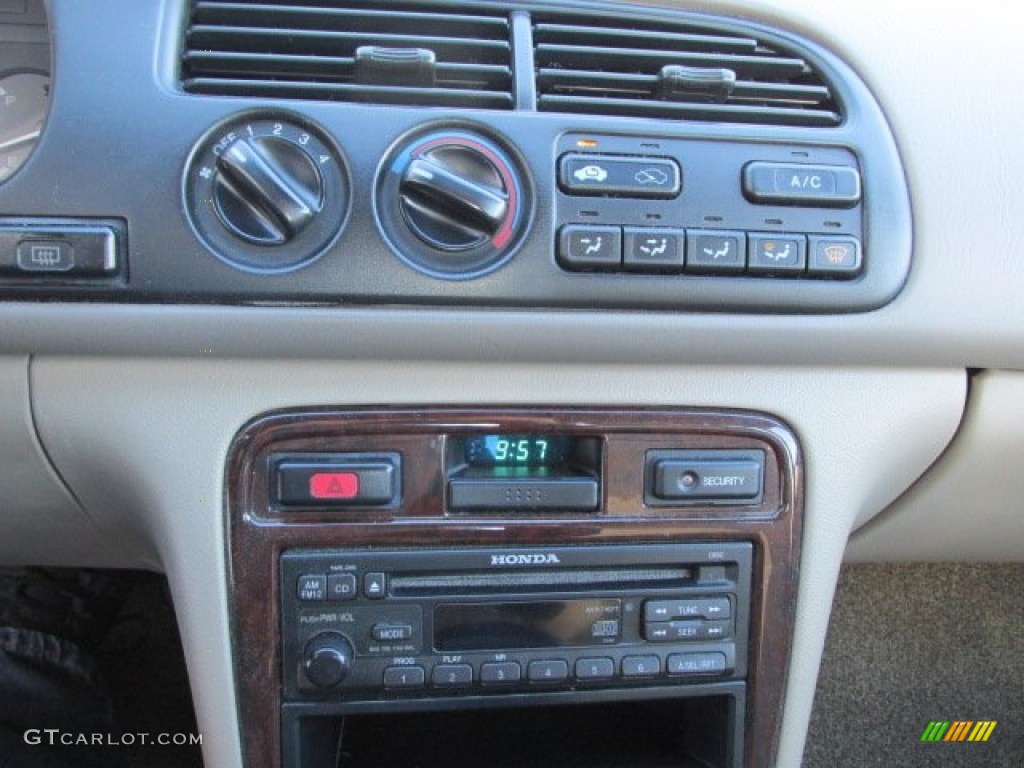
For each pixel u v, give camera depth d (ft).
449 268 2.17
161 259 2.12
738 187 2.27
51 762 3.61
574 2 2.38
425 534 2.32
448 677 2.38
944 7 2.44
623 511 2.36
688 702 2.91
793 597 2.47
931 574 4.78
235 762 2.38
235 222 2.13
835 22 2.43
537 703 2.45
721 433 2.37
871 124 2.36
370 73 2.21
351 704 2.39
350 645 2.35
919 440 2.49
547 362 2.27
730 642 2.47
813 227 2.29
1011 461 2.56
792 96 2.40
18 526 2.60
